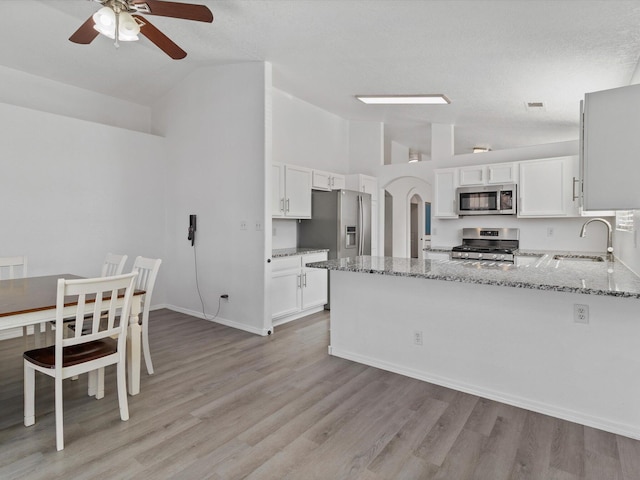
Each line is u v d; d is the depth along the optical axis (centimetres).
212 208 440
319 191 509
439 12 249
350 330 315
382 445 196
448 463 182
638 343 201
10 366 301
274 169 430
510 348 240
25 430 210
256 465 181
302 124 532
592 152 201
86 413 229
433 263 304
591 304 212
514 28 259
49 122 394
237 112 412
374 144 606
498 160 493
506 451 191
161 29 335
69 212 410
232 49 362
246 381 275
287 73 413
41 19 331
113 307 216
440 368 269
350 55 338
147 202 483
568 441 199
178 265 484
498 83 365
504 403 241
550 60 304
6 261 311
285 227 506
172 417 225
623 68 310
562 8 229
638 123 191
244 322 408
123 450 192
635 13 229
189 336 382
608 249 366
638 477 171
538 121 490
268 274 394
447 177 504
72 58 394
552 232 459
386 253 816
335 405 239
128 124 504
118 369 221
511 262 439
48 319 210
